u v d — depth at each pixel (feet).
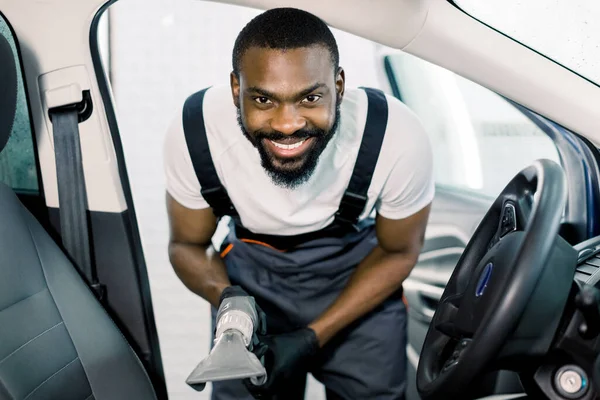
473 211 7.88
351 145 4.87
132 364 4.19
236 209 5.16
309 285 5.44
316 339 5.00
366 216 5.25
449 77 8.17
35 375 3.64
